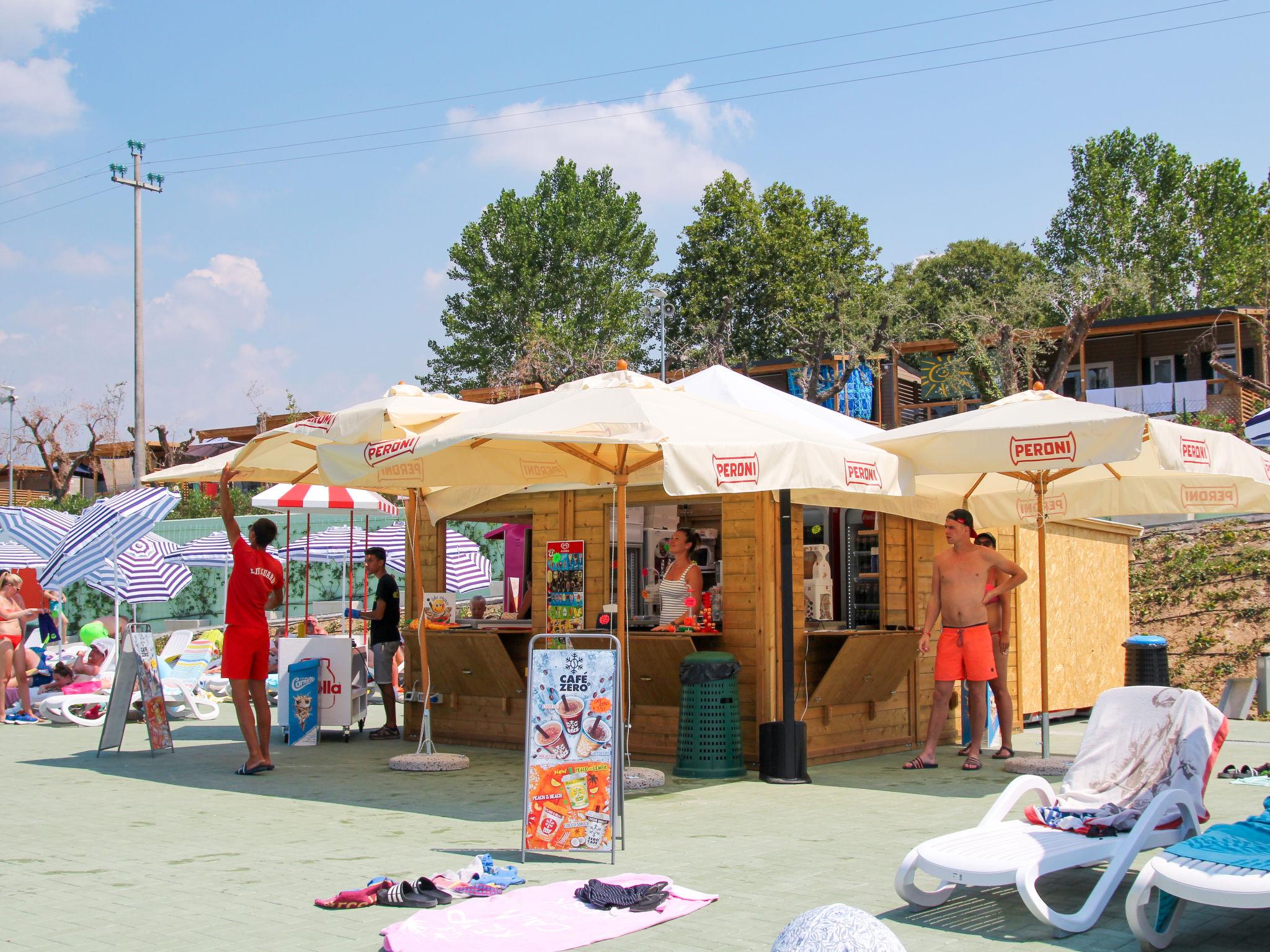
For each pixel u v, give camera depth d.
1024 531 14.38
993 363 38.16
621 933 5.11
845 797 9.16
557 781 6.75
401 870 6.48
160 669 15.70
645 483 11.04
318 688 13.09
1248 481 11.21
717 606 11.15
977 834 5.82
